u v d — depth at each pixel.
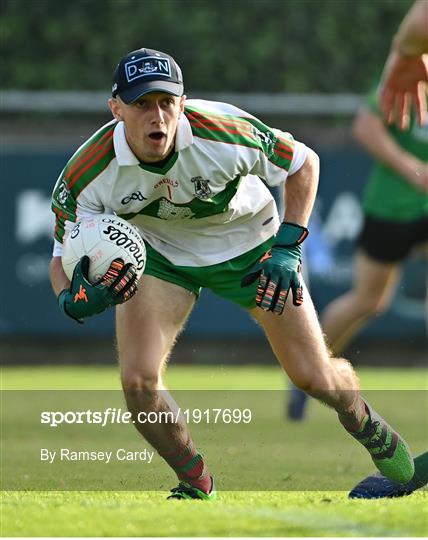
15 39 62.31
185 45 62.22
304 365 18.14
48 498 17.14
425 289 47.44
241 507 15.35
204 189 17.22
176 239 18.61
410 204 33.84
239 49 62.16
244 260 18.97
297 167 17.80
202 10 62.44
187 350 48.97
